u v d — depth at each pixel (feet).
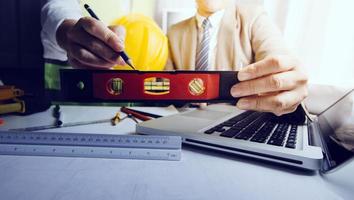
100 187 0.77
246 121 1.41
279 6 2.34
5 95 1.58
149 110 2.02
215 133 1.14
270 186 0.81
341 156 0.94
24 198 0.69
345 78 2.20
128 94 1.10
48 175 0.84
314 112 2.19
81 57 1.39
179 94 1.11
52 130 1.38
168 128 1.22
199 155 1.06
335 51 2.21
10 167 0.89
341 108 1.56
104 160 0.98
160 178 0.84
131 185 0.79
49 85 2.05
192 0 2.52
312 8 2.24
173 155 1.00
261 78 1.17
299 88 1.31
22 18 2.14
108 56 1.37
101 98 1.11
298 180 0.86
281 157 0.93
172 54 2.54
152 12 2.63
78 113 1.86
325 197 0.75
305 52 2.31
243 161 1.01
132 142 1.05
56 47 2.02
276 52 2.15
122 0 2.55
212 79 1.13
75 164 0.93
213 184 0.81
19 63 2.17
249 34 2.38
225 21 2.40
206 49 2.44
